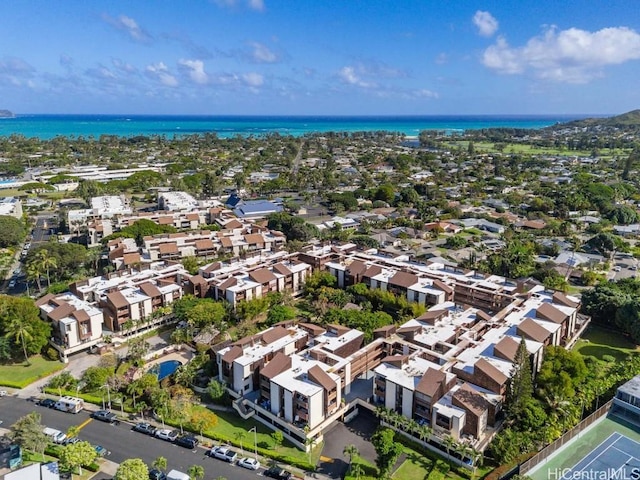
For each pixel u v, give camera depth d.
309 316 159.88
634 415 108.31
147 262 195.25
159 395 111.19
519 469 91.31
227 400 116.69
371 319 144.50
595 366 127.19
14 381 126.31
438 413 99.88
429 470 94.88
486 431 101.38
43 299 153.25
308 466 94.81
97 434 105.44
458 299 164.50
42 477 87.50
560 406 105.12
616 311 149.12
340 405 110.38
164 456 98.62
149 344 140.38
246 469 95.19
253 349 121.62
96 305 152.75
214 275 173.50
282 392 106.19
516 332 127.94
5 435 103.38
